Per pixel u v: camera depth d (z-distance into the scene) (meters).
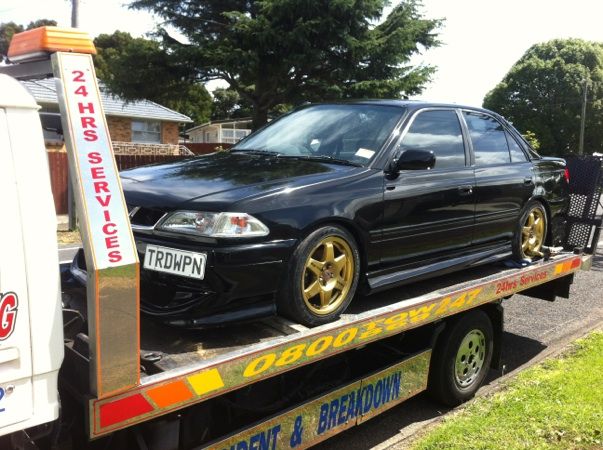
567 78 44.91
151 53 18.81
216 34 20.08
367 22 18.12
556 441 3.63
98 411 2.17
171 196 3.03
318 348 3.03
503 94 47.41
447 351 4.18
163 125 28.53
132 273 2.19
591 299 7.69
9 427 1.94
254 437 2.89
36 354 1.99
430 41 19.80
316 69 19.31
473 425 3.81
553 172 5.58
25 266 1.95
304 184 3.26
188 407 2.68
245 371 2.68
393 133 3.98
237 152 4.27
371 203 3.54
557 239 5.91
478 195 4.50
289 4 16.86
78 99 2.13
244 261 2.86
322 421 3.27
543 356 5.56
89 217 2.10
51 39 2.08
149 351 2.76
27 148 1.97
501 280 4.51
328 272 3.30
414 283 4.38
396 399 3.79
